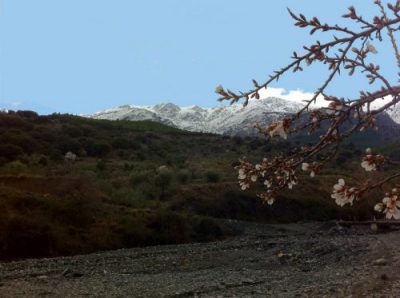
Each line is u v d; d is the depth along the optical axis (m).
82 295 16.12
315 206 47.91
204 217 38.19
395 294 14.55
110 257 26.06
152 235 32.44
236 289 16.98
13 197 29.75
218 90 2.72
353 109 2.62
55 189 35.66
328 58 2.62
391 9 2.49
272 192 2.97
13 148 52.69
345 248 25.91
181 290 16.86
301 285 17.27
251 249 29.22
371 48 2.56
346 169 56.44
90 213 32.06
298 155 2.92
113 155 67.00
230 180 53.94
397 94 2.54
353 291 15.41
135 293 16.45
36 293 16.39
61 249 27.33
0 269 21.94
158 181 46.78
